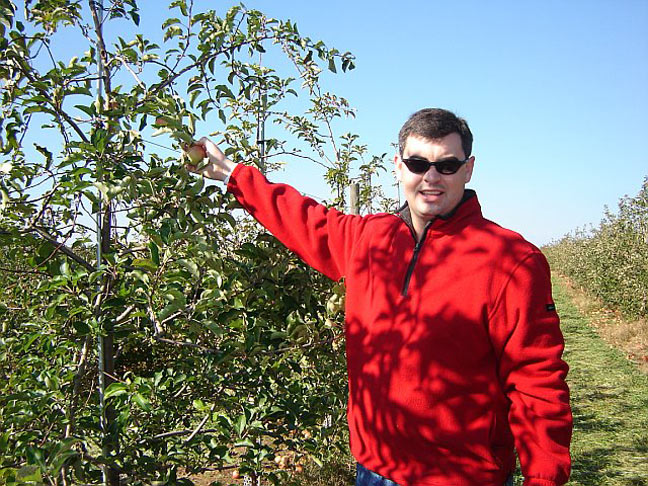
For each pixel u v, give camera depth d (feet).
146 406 6.08
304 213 6.88
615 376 25.48
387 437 5.57
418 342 5.42
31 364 6.95
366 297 6.09
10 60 6.47
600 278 46.73
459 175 5.62
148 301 6.17
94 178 6.00
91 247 8.73
